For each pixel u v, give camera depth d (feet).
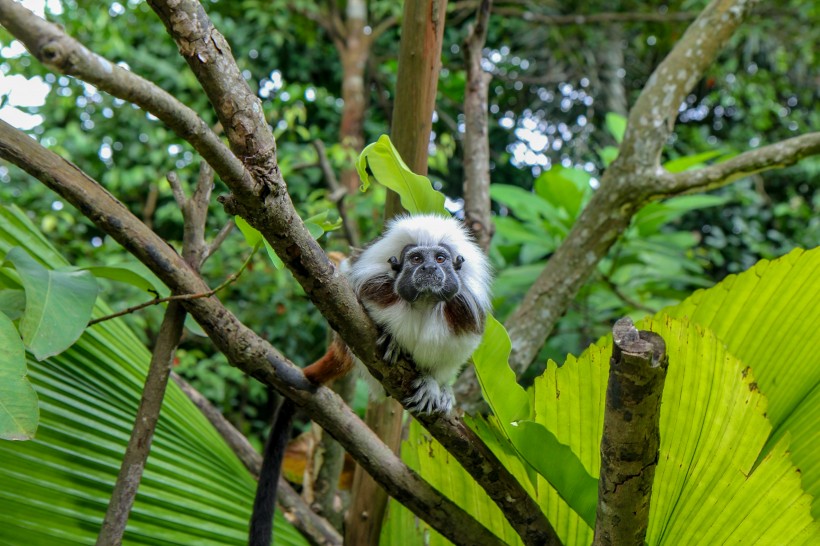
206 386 24.93
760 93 33.83
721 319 10.07
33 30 5.05
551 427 9.25
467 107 14.44
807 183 34.73
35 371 9.78
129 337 11.54
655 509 8.65
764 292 9.87
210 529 10.50
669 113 14.21
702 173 13.91
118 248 24.56
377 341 9.29
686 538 8.57
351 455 9.60
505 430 8.63
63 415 9.78
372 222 24.21
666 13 36.06
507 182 35.53
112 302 23.09
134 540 9.76
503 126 36.24
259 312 26.84
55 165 8.08
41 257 10.11
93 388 10.23
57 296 7.80
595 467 9.24
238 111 6.58
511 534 10.02
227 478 11.42
